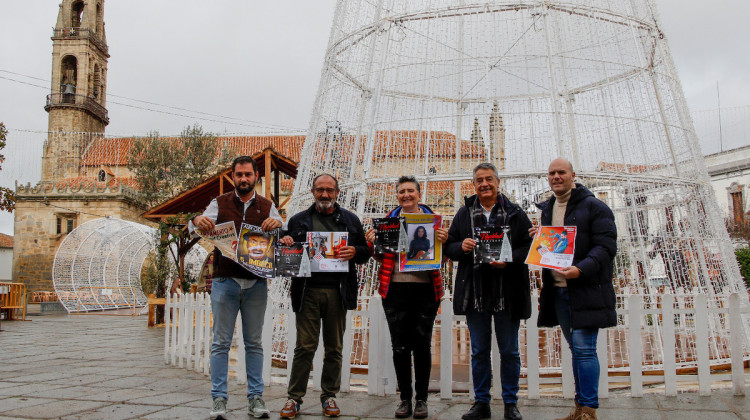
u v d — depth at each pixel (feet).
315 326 15.26
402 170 22.79
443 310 17.01
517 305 14.34
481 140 24.00
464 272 14.90
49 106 160.66
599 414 14.62
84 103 163.12
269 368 19.42
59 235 127.13
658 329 19.81
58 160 156.76
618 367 19.15
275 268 15.19
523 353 22.16
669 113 22.93
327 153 24.27
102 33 180.55
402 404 14.75
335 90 24.85
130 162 126.21
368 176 22.17
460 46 24.77
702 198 22.11
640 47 23.00
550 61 21.18
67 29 165.78
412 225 15.08
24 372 22.95
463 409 15.64
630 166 21.30
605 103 21.59
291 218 16.44
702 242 21.30
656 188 21.47
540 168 20.51
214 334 15.10
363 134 23.35
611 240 13.48
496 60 22.02
